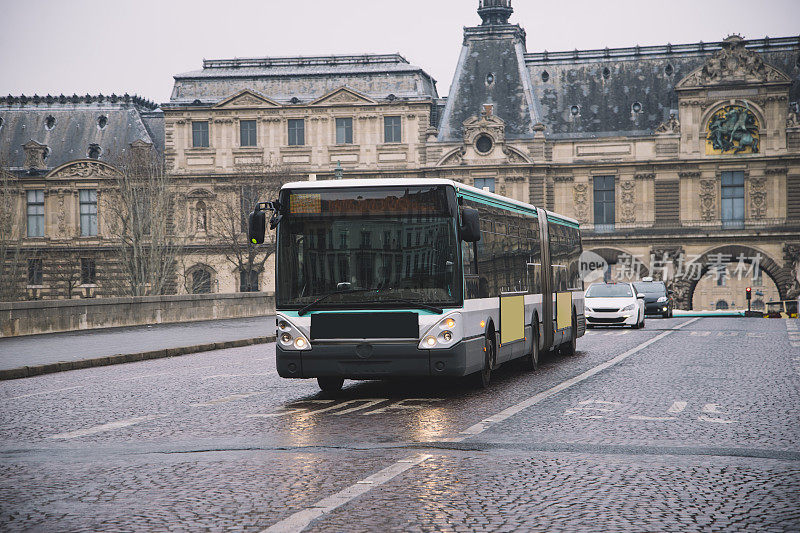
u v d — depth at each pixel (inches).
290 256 661.9
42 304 1440.7
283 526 311.1
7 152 3801.7
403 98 3526.1
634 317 1664.6
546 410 593.6
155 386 777.6
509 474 393.7
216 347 1262.3
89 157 3806.6
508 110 3531.0
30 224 3752.5
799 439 479.8
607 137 3474.4
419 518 321.1
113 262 3683.6
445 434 498.9
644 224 3452.3
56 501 353.1
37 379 878.4
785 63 3521.2
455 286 650.2
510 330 794.8
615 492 360.5
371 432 507.8
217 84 3654.0
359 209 658.2
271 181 3508.9
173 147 3602.4
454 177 3479.3
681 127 3415.4
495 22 3718.0
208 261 3590.1
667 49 3602.4
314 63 3681.1
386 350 644.1
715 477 387.9
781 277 3351.4
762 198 3376.0
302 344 653.9
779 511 330.6
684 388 709.9
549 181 3501.5
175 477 393.4
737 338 1342.3
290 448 458.6
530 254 890.1
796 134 3336.6
